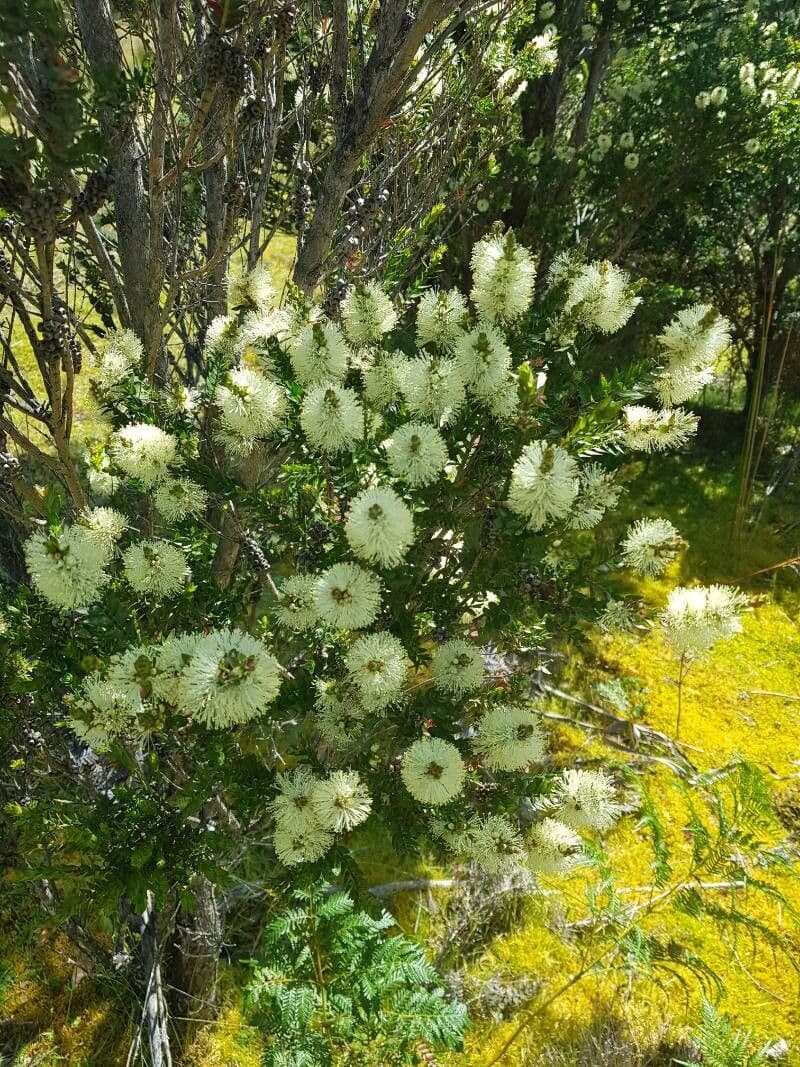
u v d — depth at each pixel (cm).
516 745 165
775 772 434
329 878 168
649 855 378
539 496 137
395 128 266
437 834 176
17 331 548
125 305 216
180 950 286
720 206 696
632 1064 290
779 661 520
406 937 328
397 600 165
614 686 412
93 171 110
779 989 329
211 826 240
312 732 243
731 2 617
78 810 162
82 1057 290
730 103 588
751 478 652
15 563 266
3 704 206
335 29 196
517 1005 313
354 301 167
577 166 608
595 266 166
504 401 149
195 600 185
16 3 80
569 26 568
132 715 146
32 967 309
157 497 174
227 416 156
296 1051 197
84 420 494
